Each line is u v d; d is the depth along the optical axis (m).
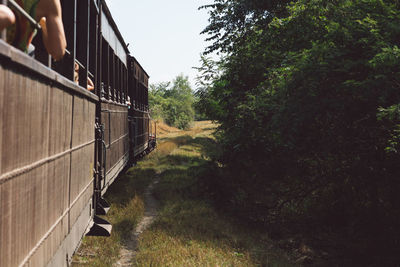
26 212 1.81
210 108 13.98
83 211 3.74
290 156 9.20
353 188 8.66
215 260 6.32
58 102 2.48
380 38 6.51
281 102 8.23
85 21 4.32
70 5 3.29
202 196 11.63
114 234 7.32
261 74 11.09
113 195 10.73
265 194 11.08
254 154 10.47
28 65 1.68
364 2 7.37
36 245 2.00
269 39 10.68
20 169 1.69
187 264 6.01
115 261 6.20
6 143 1.50
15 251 1.65
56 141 2.44
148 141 21.81
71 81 3.01
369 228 8.01
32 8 2.04
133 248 7.08
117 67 9.45
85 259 6.05
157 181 14.77
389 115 5.54
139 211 9.51
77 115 3.28
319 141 7.91
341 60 6.94
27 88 1.77
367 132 7.10
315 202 10.23
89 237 6.98
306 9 8.26
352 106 6.82
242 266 6.32
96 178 5.19
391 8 6.95
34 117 1.91
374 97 6.22
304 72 7.16
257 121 9.53
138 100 15.95
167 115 66.12
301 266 6.95
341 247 7.93
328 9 7.84
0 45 1.30
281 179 10.14
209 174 11.94
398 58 5.69
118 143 9.20
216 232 8.24
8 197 1.55
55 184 2.44
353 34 6.88
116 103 8.78
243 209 10.45
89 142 4.10
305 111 7.11
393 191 7.29
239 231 8.73
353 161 7.77
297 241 8.45
